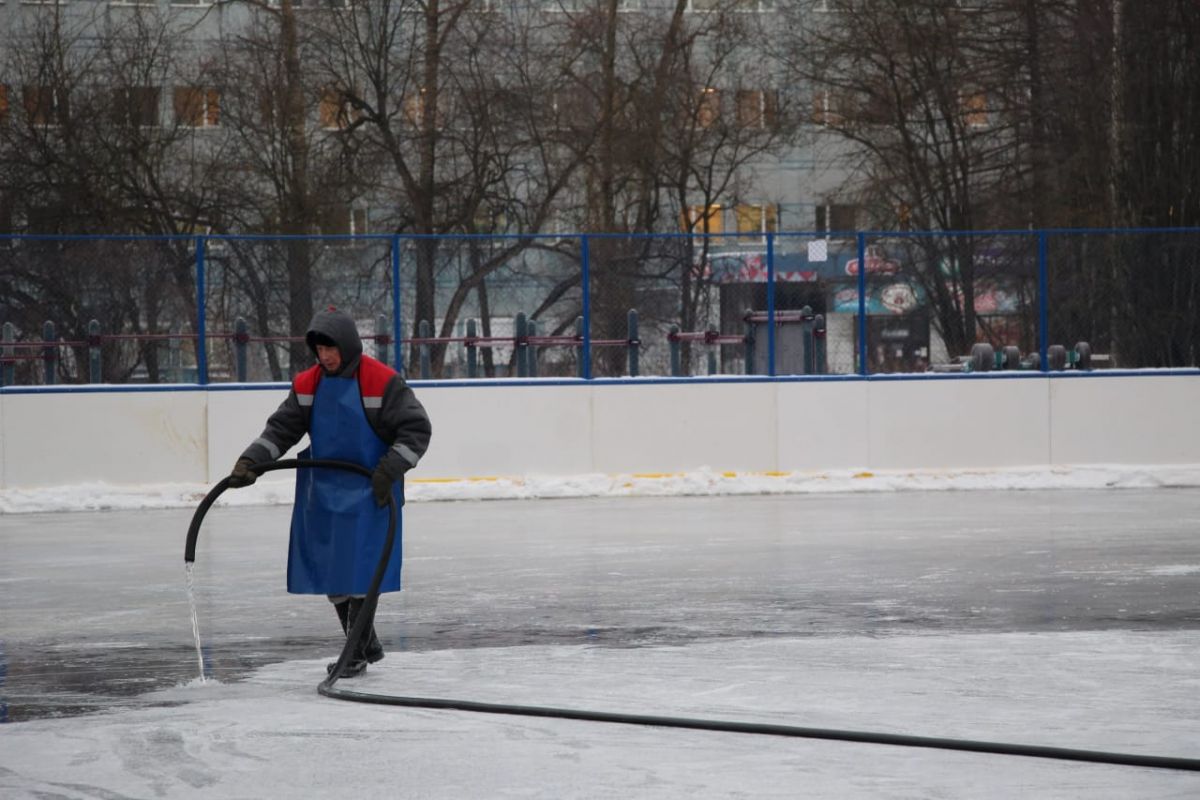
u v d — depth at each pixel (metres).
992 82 72.69
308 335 15.94
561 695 15.66
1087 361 48.41
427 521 36.59
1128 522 34.62
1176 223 66.19
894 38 74.62
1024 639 19.19
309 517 16.11
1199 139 65.81
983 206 74.88
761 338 48.84
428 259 47.53
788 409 46.06
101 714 15.06
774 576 25.81
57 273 46.12
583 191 80.62
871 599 22.98
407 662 17.84
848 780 11.99
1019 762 12.60
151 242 46.50
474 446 44.62
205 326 44.59
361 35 76.31
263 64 73.81
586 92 78.56
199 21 77.81
